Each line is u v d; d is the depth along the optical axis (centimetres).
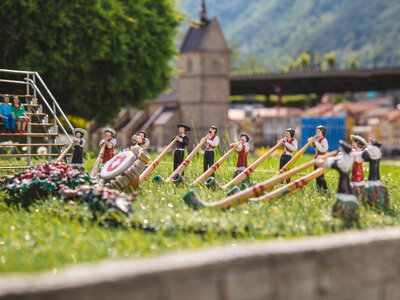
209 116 5725
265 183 654
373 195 676
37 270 443
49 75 2295
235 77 7400
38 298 264
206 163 988
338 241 359
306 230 542
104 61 2486
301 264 339
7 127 1133
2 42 2127
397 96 9606
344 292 354
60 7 2123
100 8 2192
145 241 509
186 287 303
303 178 675
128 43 2458
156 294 294
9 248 510
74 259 470
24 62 2102
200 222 550
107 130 970
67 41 2186
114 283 282
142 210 607
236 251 328
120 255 472
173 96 5944
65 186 727
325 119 3841
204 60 5675
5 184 795
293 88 8012
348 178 590
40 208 681
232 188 743
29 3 2019
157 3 2700
